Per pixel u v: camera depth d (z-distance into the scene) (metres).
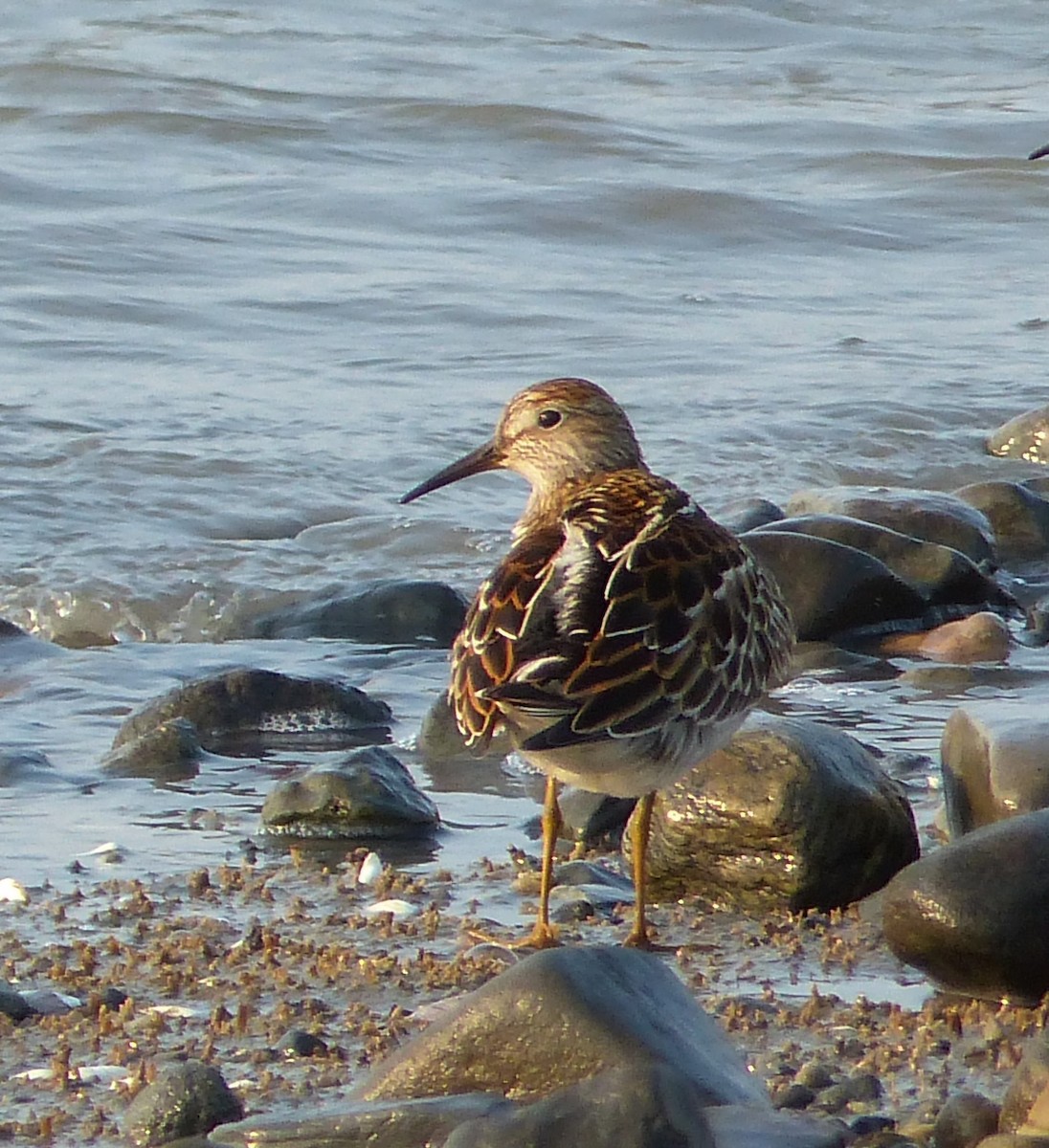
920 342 21.09
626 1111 5.93
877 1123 6.60
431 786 10.78
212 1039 7.46
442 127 30.69
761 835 8.84
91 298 21.89
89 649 13.70
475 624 8.01
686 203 26.34
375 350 20.52
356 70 35.47
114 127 30.19
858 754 9.17
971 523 14.84
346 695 11.91
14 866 9.52
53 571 14.70
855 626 13.62
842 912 8.84
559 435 9.77
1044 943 7.63
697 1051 6.69
